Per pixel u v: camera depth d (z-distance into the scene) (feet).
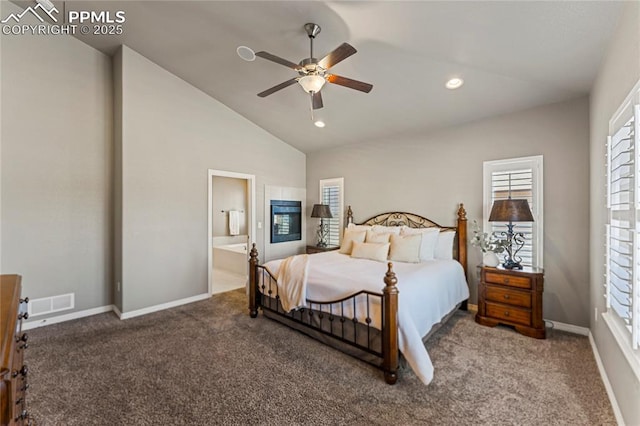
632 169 5.16
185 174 13.51
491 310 10.42
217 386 6.99
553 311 10.41
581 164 9.84
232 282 17.47
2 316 3.52
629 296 5.30
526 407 6.16
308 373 7.53
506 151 11.51
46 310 10.91
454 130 12.98
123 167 11.51
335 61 7.31
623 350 5.27
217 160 14.76
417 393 6.68
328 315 8.92
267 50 9.89
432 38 7.91
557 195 10.34
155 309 12.43
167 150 12.87
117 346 9.07
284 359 8.24
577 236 9.92
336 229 17.84
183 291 13.39
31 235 10.61
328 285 8.89
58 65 11.11
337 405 6.29
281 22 8.40
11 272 10.23
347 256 13.37
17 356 3.85
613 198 6.38
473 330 10.11
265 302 11.43
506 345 8.97
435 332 9.89
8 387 2.87
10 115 10.18
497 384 6.98
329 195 18.24
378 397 6.55
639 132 4.73
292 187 18.76
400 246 11.93
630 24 5.34
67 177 11.37
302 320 9.89
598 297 7.99
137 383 7.12
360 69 9.90
